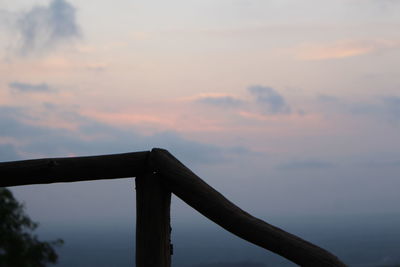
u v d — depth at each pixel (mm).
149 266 3217
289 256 2814
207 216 3049
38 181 3330
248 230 2900
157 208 3229
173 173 3131
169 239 3336
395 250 152875
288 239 2826
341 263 2748
